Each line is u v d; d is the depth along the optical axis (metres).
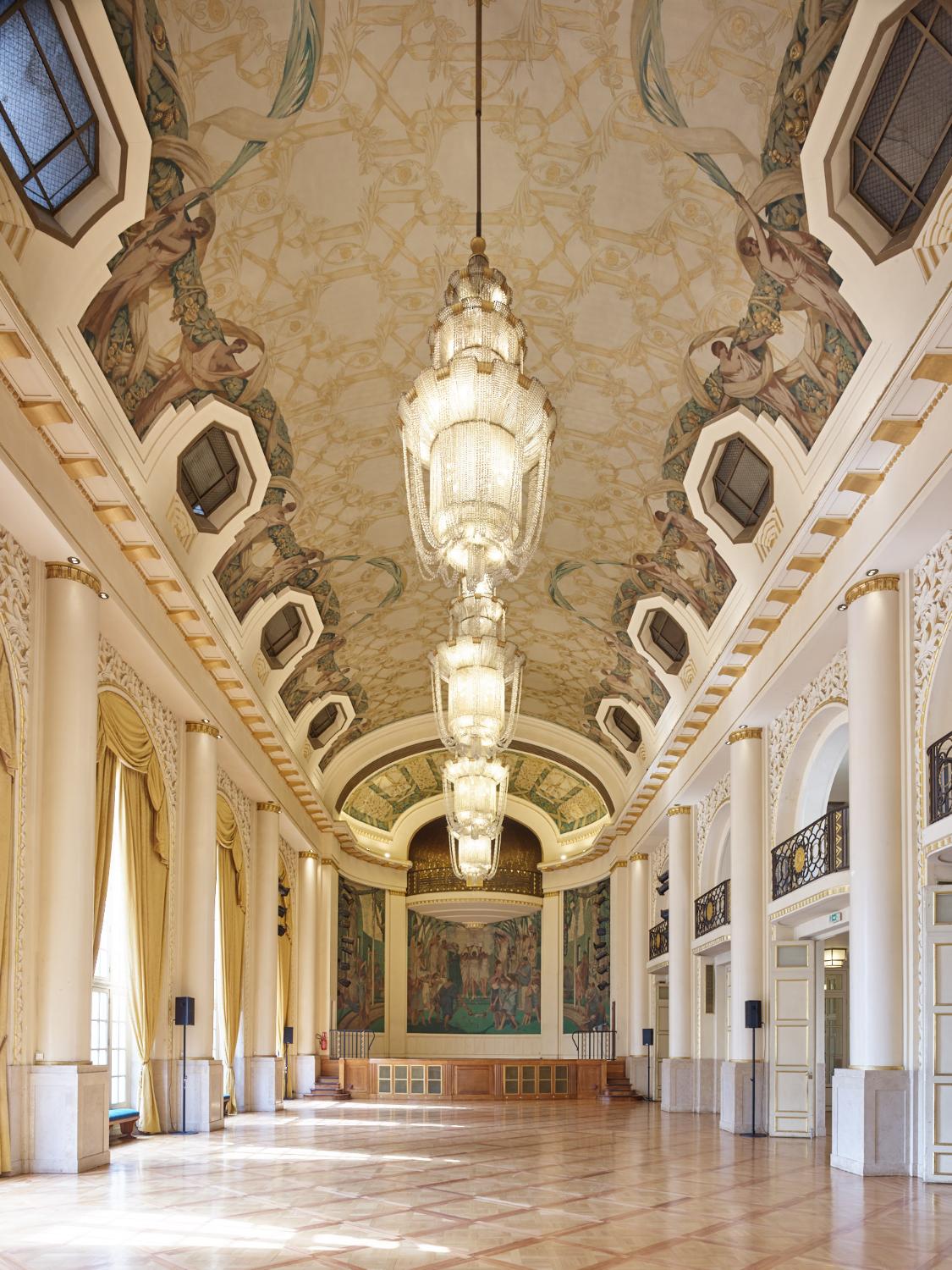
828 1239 6.54
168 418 11.88
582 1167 10.30
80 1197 8.08
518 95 10.19
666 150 10.30
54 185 8.55
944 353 8.59
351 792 28.75
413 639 23.52
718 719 17.20
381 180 11.03
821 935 14.09
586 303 12.69
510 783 32.91
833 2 8.11
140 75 8.49
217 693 16.16
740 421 12.84
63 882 9.97
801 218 9.79
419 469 9.97
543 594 20.78
